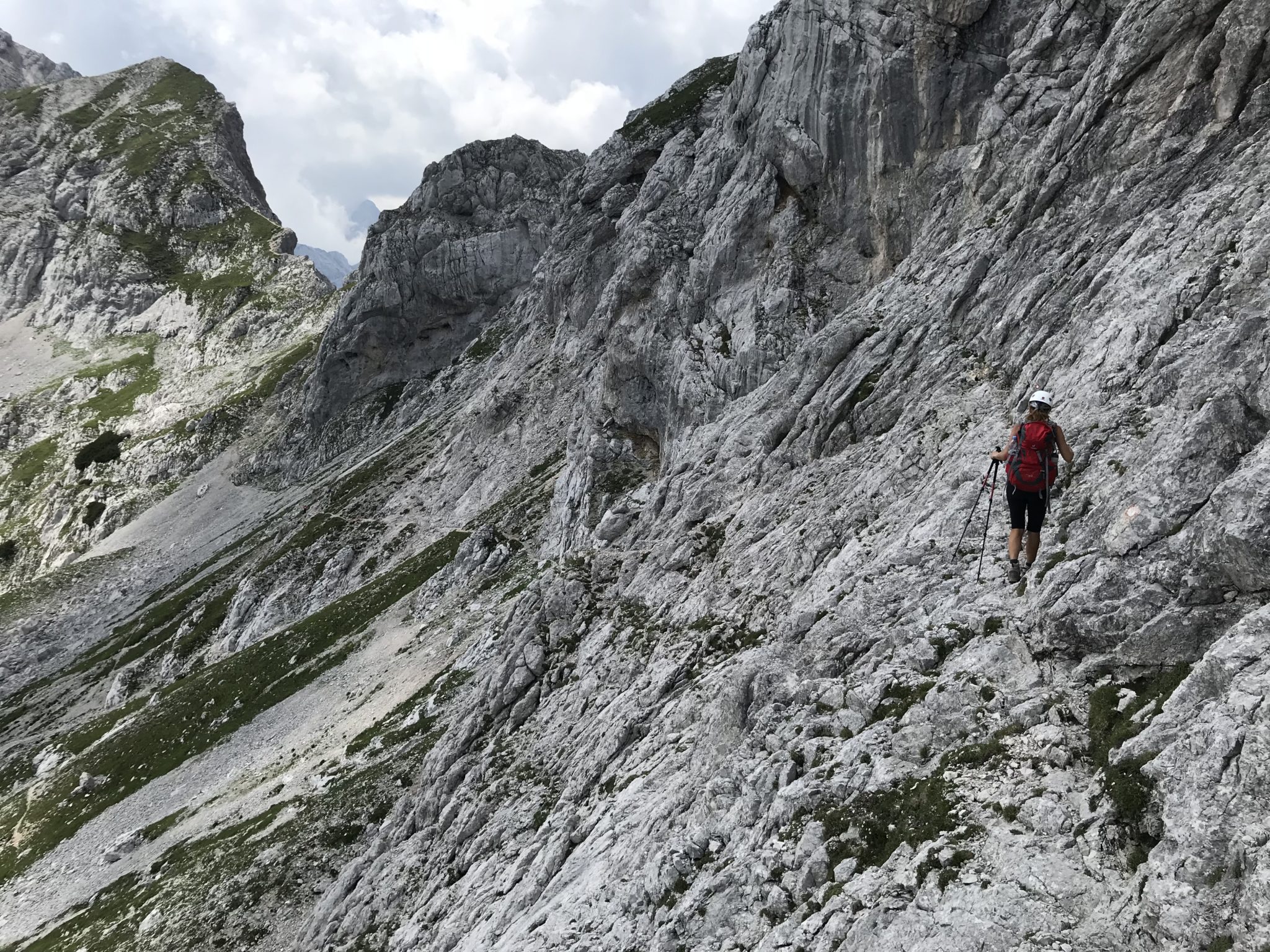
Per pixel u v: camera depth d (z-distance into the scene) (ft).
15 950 175.01
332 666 245.04
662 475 171.53
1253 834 28.40
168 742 248.93
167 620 369.91
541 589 134.21
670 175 265.95
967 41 136.98
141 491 534.37
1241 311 51.67
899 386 95.25
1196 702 34.17
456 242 494.18
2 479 584.40
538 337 376.27
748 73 191.93
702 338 175.11
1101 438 53.83
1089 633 41.88
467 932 80.84
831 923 38.88
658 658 97.40
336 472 458.50
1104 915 31.27
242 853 158.10
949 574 58.18
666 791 67.62
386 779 158.20
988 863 35.86
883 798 43.29
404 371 508.53
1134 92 81.05
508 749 111.45
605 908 56.75
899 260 147.95
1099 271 73.67
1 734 333.83
